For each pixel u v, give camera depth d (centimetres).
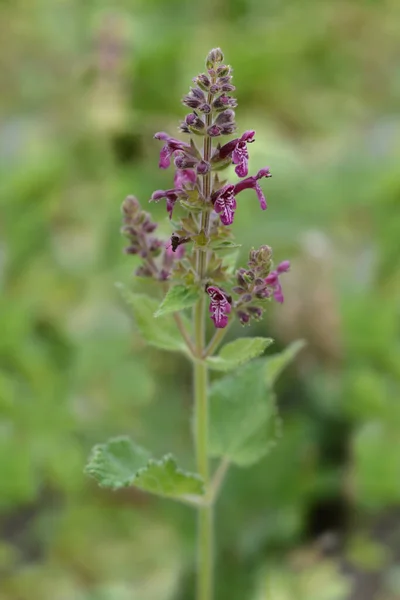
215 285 68
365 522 91
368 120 137
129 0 168
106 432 92
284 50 144
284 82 144
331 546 89
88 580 88
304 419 92
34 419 93
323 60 156
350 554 89
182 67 131
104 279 106
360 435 91
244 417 76
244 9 172
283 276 100
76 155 122
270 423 76
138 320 72
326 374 95
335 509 91
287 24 159
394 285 105
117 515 91
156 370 96
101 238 111
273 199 107
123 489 92
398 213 108
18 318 96
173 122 126
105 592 87
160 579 88
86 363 95
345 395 93
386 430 91
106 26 125
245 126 124
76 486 92
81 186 120
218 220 69
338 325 96
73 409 93
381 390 92
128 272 103
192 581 87
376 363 96
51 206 118
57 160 120
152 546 89
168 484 70
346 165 114
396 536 91
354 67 156
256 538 87
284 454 89
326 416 93
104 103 123
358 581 88
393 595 87
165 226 102
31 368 95
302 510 90
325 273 100
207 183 67
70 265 110
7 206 116
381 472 90
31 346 97
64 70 143
